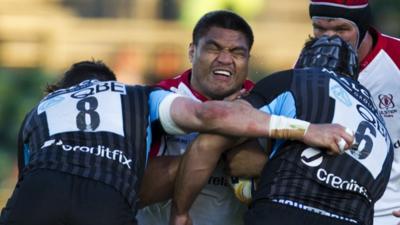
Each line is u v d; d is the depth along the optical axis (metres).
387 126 17.98
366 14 17.44
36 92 47.59
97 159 14.30
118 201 14.09
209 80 15.86
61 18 57.62
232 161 15.19
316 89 14.60
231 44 15.70
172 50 52.84
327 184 14.12
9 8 57.56
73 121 14.64
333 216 14.12
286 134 14.24
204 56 15.80
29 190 14.05
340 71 15.16
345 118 14.47
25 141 15.00
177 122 14.76
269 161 14.54
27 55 55.88
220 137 14.64
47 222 13.92
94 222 13.92
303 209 14.05
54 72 51.97
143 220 16.39
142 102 14.95
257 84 14.98
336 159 14.23
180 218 15.21
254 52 56.44
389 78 17.80
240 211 16.20
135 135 14.64
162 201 15.66
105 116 14.68
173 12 56.41
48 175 14.12
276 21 57.56
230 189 16.02
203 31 15.86
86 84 15.38
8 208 14.19
